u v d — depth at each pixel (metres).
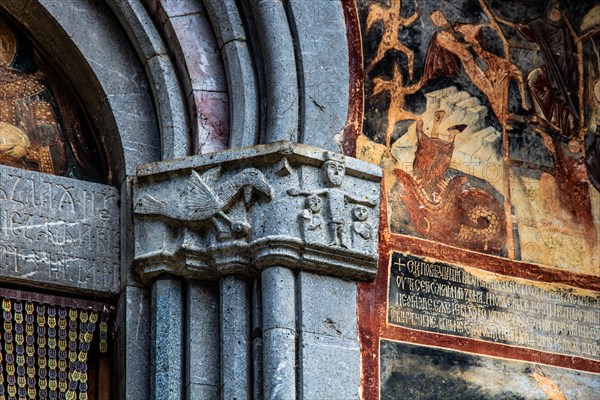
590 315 11.45
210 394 10.12
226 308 10.25
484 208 11.39
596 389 11.23
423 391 10.63
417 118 11.34
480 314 11.05
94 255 10.57
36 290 10.41
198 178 10.38
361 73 11.13
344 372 10.20
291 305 10.18
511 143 11.69
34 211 10.50
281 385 9.94
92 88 10.91
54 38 10.96
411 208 11.09
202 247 10.34
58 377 10.32
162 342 10.26
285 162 10.31
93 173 10.92
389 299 10.74
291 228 10.22
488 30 11.90
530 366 11.09
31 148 10.84
